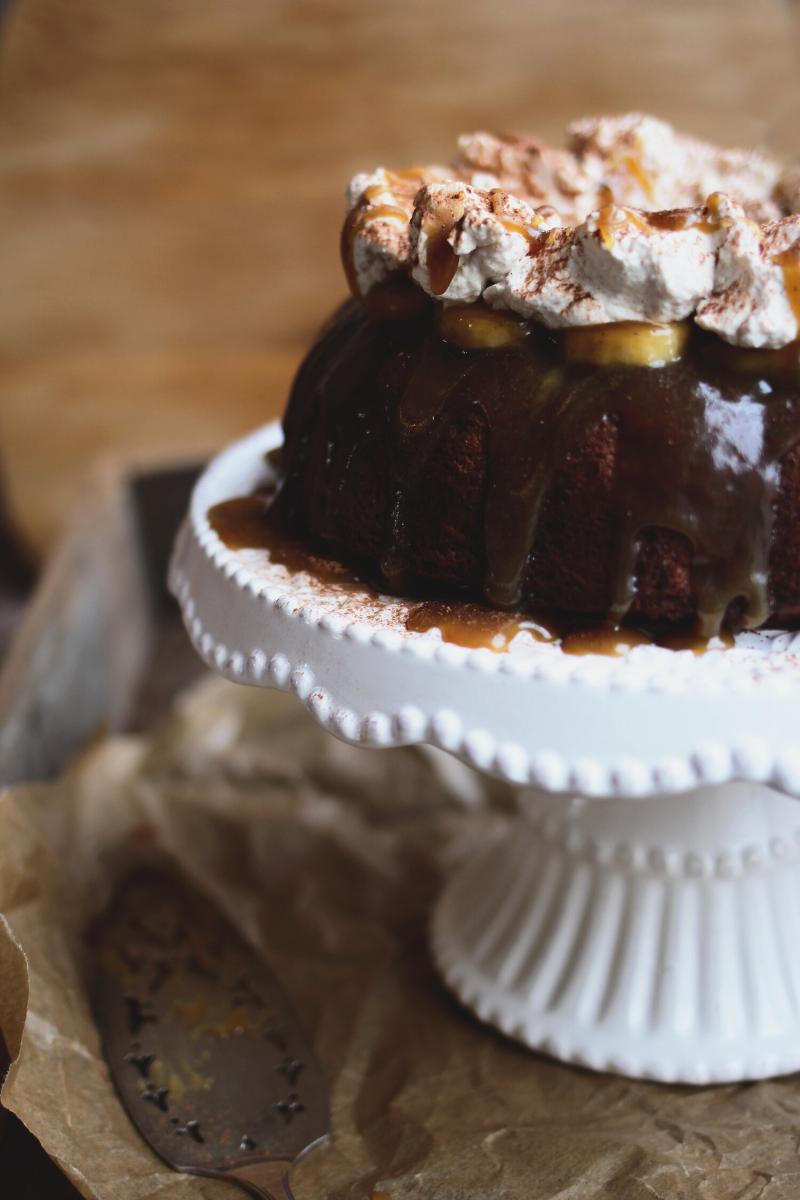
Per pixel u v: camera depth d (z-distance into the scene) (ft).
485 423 1.90
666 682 1.78
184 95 4.19
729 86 4.23
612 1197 2.01
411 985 2.41
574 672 1.81
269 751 2.95
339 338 2.10
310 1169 2.06
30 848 2.34
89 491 3.90
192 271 4.37
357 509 2.01
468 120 4.27
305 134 4.25
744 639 1.90
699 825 2.24
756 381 1.84
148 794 2.80
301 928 2.53
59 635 3.06
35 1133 2.01
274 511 2.16
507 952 2.35
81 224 4.32
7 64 4.14
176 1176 2.02
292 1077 2.18
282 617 1.95
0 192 4.28
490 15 4.13
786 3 4.22
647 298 1.82
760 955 2.26
